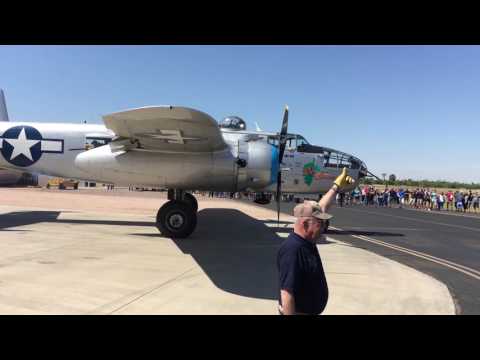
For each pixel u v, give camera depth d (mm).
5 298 4926
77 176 11555
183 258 7707
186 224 10078
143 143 9609
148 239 9859
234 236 10781
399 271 7195
